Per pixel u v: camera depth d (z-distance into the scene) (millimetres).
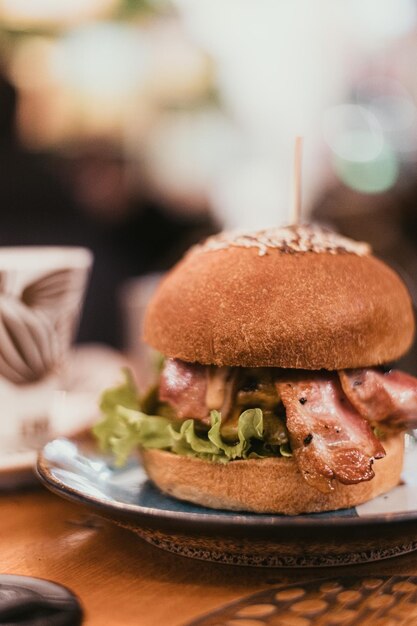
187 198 1339
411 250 1048
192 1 1235
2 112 979
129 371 475
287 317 407
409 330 436
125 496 427
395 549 386
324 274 417
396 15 1531
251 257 426
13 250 457
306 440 397
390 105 1563
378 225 1091
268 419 415
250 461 407
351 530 357
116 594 363
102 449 461
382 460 417
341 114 1578
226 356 409
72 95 1134
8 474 453
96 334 1020
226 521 359
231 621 337
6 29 965
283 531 357
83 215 1006
